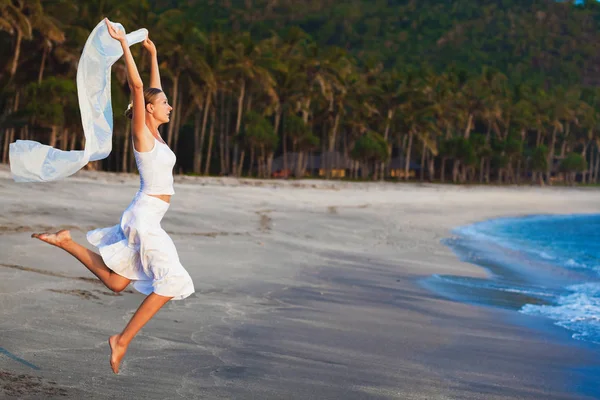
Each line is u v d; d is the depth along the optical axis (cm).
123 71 4659
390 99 7994
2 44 4694
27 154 373
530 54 19375
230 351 514
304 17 19150
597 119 11725
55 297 611
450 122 9231
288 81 6731
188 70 5588
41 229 1031
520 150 9775
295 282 907
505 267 1381
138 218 377
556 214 4562
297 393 432
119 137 5634
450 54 18688
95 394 382
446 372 526
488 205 4662
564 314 852
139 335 530
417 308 812
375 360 540
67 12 4762
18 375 395
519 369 558
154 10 11612
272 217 1952
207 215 1695
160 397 392
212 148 7438
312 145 6719
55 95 4294
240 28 15162
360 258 1273
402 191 5366
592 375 556
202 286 798
